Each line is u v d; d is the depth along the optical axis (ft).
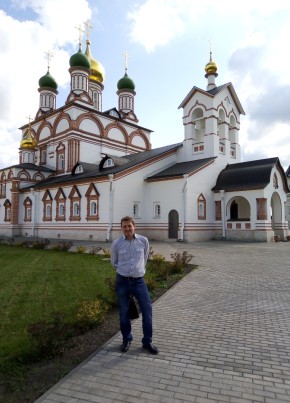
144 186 89.76
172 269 36.60
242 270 37.76
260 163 89.56
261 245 69.77
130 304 16.31
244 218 91.20
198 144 96.73
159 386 12.53
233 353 15.42
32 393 12.24
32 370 13.99
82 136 117.60
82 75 126.11
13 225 115.34
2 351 15.51
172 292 27.61
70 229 94.17
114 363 14.43
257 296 26.07
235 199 97.55
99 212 84.79
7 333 18.03
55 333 15.60
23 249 63.57
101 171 90.79
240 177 87.51
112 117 127.75
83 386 12.57
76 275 35.22
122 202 83.20
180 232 80.89
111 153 126.82
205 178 87.92
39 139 132.77
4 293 27.32
